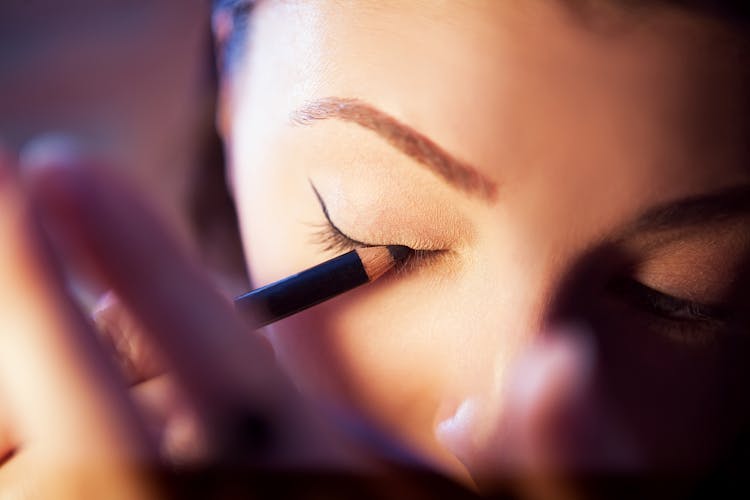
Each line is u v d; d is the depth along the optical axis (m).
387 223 0.25
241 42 0.29
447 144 0.24
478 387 0.26
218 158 0.34
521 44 0.24
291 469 0.23
